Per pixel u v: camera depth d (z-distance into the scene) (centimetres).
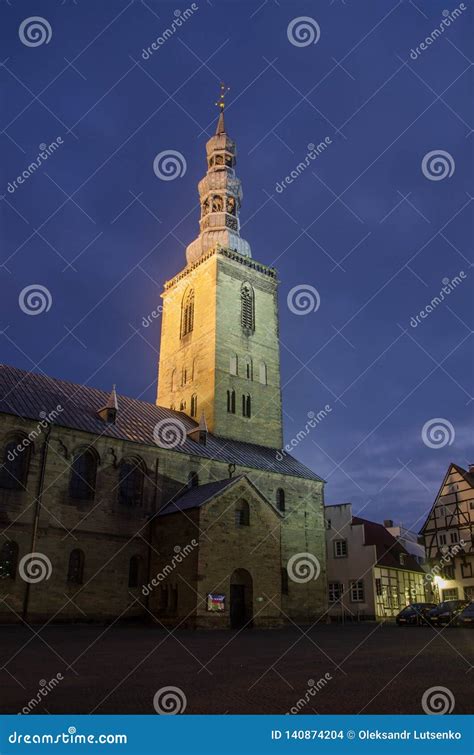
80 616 4438
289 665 1922
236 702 1266
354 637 3409
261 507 4816
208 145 8406
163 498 5200
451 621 4894
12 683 1484
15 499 4353
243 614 4528
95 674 1670
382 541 7288
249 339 7200
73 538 4566
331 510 7312
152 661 2028
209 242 7662
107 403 5422
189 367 7112
